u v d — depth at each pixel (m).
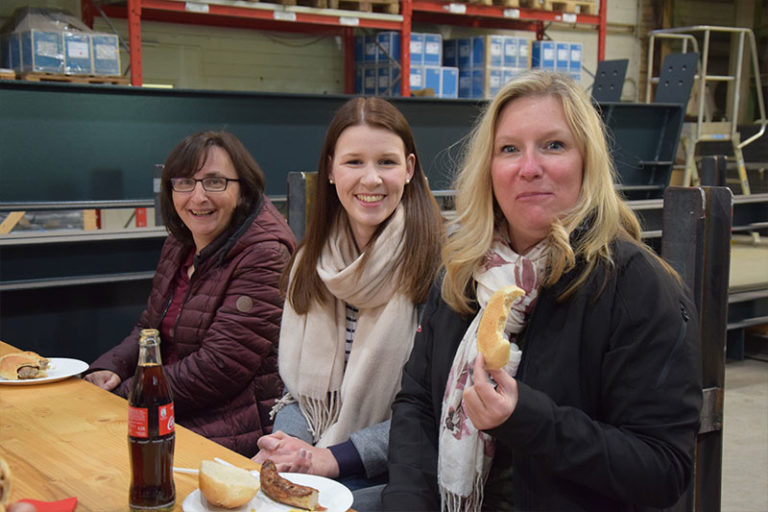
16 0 5.67
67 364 1.99
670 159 6.45
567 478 1.21
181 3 5.36
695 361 1.23
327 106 5.03
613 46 9.34
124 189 4.50
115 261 3.11
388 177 1.82
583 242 1.27
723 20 10.18
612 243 1.29
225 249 2.13
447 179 5.54
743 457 3.28
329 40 7.66
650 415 1.22
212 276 2.14
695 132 7.66
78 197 4.38
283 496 1.17
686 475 1.22
